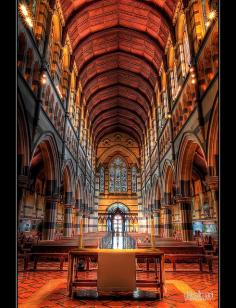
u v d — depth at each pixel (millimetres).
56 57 17250
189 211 17500
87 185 34156
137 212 43094
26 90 11359
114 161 45656
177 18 18281
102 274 6672
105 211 43281
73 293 6996
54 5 15359
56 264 13430
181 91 17391
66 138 20234
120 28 23484
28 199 21844
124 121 42688
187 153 17250
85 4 19625
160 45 23062
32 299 6453
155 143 28953
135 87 32688
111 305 6016
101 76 30203
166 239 18266
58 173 17438
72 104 23562
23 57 11195
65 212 22281
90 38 23266
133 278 6656
